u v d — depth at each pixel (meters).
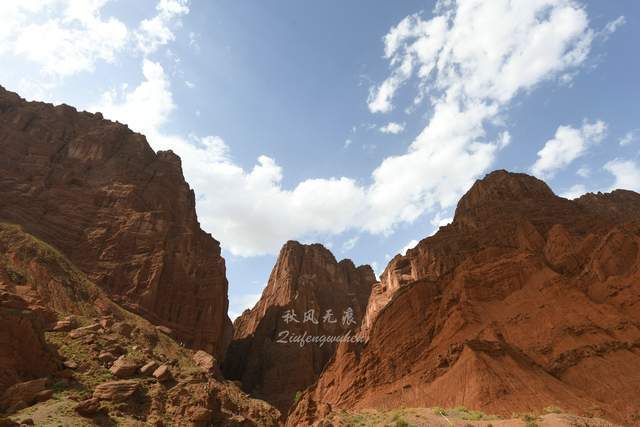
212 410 40.88
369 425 34.97
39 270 54.88
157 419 34.72
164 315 73.38
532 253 64.94
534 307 55.03
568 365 44.97
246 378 100.00
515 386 40.78
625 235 56.75
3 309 34.44
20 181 75.38
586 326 48.25
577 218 75.31
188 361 58.81
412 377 53.16
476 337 53.12
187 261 83.94
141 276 73.69
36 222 70.06
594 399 39.25
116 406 34.00
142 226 80.62
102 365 41.16
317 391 70.00
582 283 56.53
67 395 33.44
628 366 41.38
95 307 57.12
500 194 92.00
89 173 87.44
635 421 34.19
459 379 44.78
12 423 25.17
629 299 49.31
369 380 59.03
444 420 32.25
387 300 92.31
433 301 65.88
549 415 29.38
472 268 67.62
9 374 32.06
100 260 72.56
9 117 88.56
